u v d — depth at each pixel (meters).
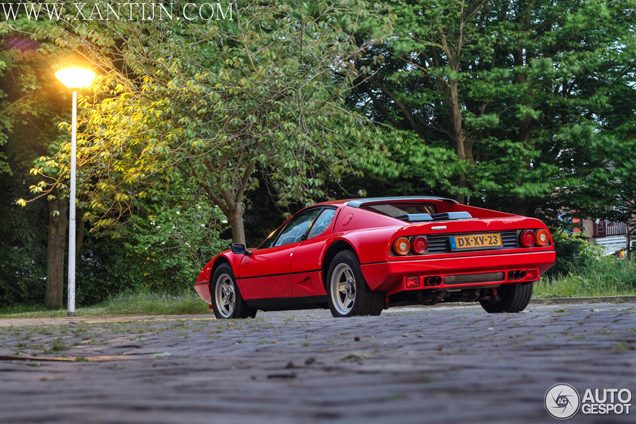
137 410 1.65
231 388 2.10
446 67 19.67
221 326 5.97
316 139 13.77
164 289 19.22
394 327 5.02
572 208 22.41
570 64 19.39
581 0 20.42
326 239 7.31
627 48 19.66
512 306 7.39
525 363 2.56
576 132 19.05
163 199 17.25
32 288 23.08
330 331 4.92
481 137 21.80
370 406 1.57
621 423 1.38
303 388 2.02
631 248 21.59
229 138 12.53
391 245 6.54
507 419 1.37
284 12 14.32
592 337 3.58
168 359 3.50
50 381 2.60
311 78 12.80
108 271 23.27
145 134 12.89
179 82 12.45
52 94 18.33
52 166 14.13
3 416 1.60
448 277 6.68
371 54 21.53
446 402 1.61
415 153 19.62
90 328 6.57
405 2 20.11
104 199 14.80
